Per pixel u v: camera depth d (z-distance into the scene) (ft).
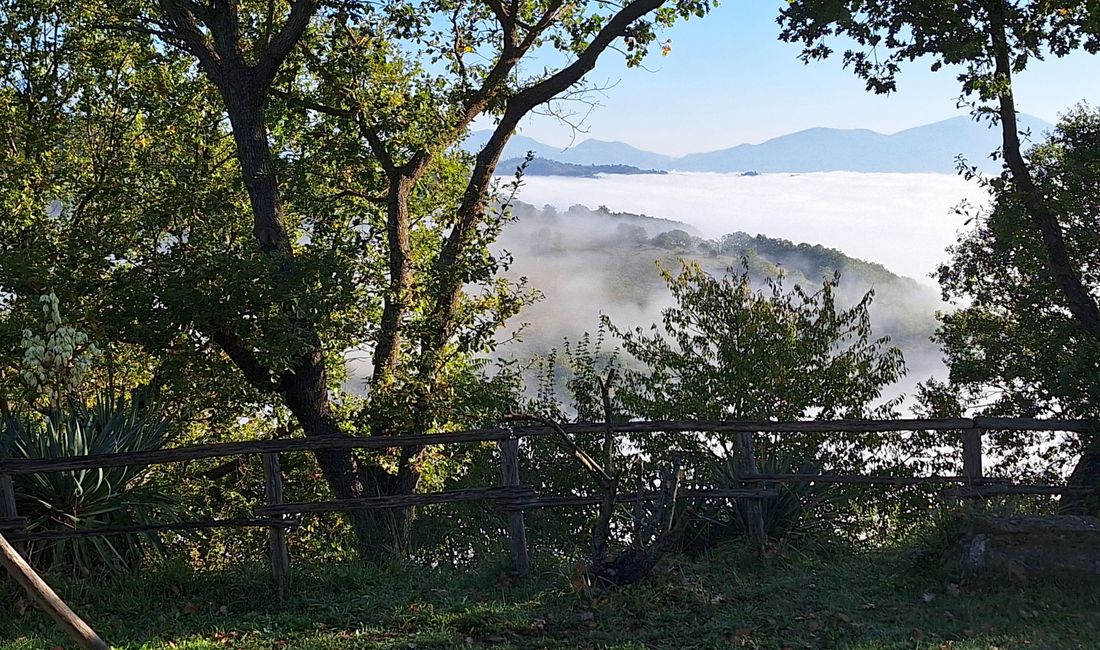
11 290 43.19
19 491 24.64
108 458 23.02
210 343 46.06
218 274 42.80
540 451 33.71
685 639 21.18
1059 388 40.86
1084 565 23.76
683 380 42.57
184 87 62.64
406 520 29.96
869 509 31.22
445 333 49.60
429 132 54.65
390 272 52.90
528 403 40.65
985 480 27.37
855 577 25.36
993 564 24.16
